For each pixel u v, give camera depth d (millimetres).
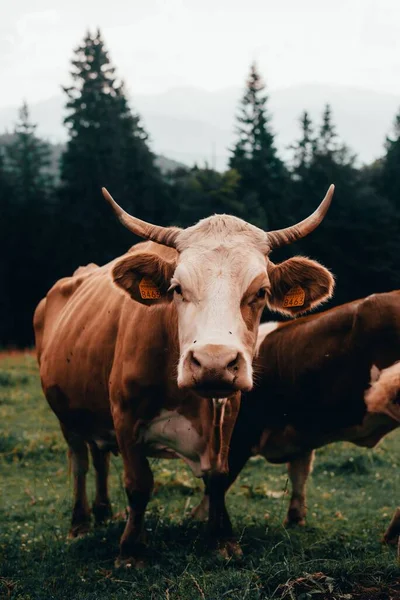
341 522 7895
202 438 5992
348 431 7105
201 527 6910
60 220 51375
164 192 54781
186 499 9008
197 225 5543
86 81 70938
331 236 41125
